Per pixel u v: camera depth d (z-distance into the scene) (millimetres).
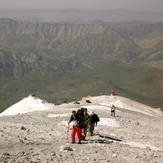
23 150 15945
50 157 14898
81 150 17578
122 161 16297
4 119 34938
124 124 39062
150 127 41969
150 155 19500
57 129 26969
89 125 24625
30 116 40594
